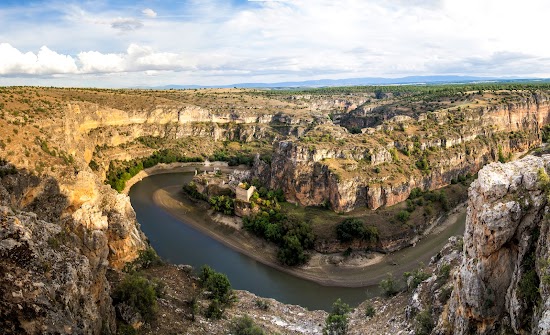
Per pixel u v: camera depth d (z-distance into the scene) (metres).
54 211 66.81
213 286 71.31
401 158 135.88
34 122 89.50
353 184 116.88
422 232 110.94
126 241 74.75
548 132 197.62
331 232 105.00
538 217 34.66
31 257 31.81
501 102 190.00
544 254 31.81
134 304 49.94
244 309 71.81
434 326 48.69
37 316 29.97
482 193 38.50
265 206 122.56
